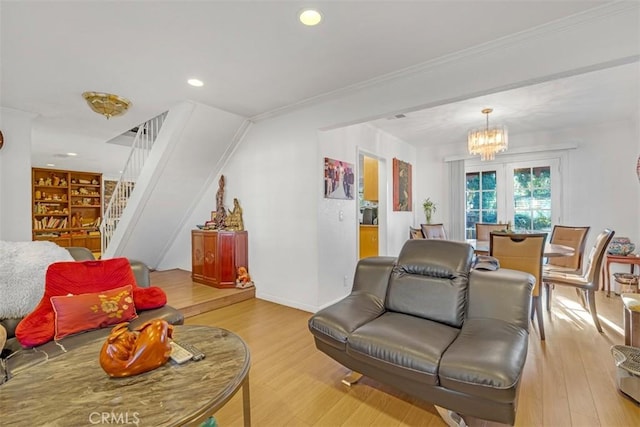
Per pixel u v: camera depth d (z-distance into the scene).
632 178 4.14
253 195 4.09
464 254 2.21
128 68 2.53
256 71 2.61
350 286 4.00
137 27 1.96
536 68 2.06
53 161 6.32
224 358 1.45
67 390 1.19
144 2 1.72
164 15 1.84
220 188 4.37
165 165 3.82
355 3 1.75
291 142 3.63
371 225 5.09
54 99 3.14
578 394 1.90
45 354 1.64
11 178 3.35
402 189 5.34
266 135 3.90
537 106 3.63
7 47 2.18
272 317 3.32
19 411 1.08
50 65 2.45
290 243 3.68
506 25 1.97
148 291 2.29
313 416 1.75
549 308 3.37
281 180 3.75
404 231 5.47
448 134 4.90
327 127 3.33
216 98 3.24
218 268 4.04
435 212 5.78
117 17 1.85
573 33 1.93
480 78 2.29
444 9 1.80
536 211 4.85
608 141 4.30
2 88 2.87
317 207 3.42
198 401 1.13
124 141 5.11
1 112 3.30
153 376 1.29
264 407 1.83
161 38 2.09
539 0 1.74
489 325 1.81
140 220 4.23
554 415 1.71
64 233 7.15
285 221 3.73
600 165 4.35
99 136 4.56
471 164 5.43
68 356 1.47
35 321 1.81
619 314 3.26
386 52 2.30
